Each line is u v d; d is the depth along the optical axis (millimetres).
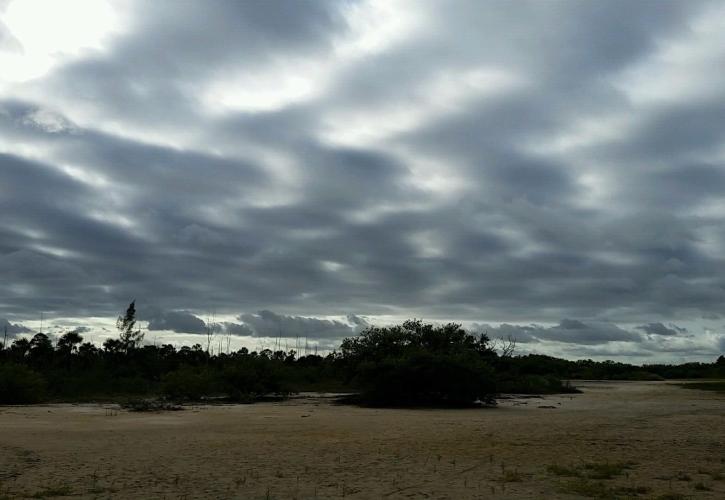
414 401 39531
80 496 10070
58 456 14445
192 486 10938
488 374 38312
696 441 17938
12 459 13883
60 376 50250
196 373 46625
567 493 10430
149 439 18188
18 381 39625
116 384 52500
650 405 38438
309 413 30812
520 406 38188
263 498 9984
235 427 22469
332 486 10992
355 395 46438
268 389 48469
